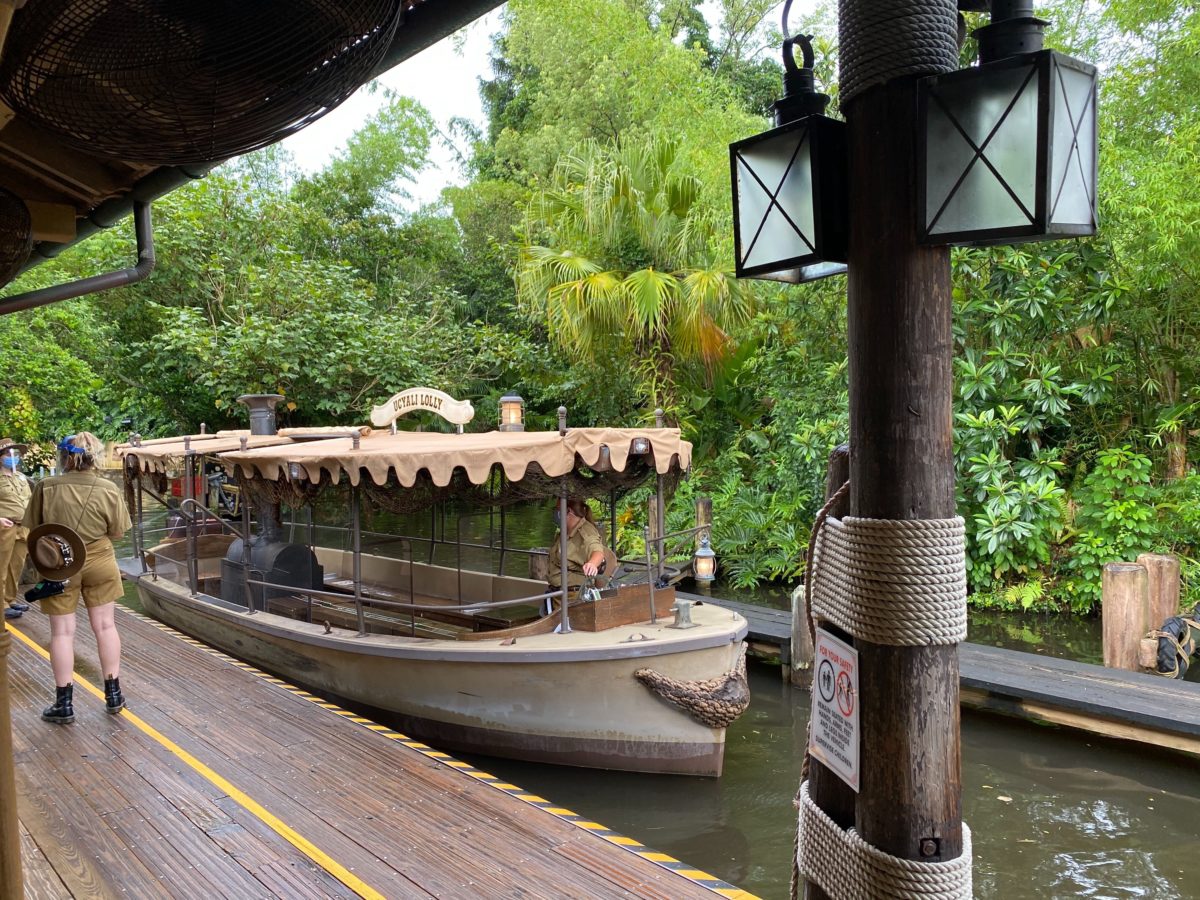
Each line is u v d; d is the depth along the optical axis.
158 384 14.56
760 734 6.19
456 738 5.74
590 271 11.23
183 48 1.71
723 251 10.83
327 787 3.90
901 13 1.36
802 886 1.76
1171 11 8.04
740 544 10.30
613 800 5.14
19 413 11.10
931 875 1.40
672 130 12.09
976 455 8.84
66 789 3.86
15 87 1.74
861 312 1.42
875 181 1.39
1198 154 7.82
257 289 13.95
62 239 3.49
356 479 5.33
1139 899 3.98
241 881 3.10
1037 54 1.20
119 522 4.82
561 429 5.45
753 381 11.62
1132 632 6.72
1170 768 5.38
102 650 4.79
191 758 4.21
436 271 20.34
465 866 3.21
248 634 6.98
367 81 1.91
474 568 8.83
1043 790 5.13
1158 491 8.52
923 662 1.41
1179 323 8.70
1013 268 8.61
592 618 5.62
